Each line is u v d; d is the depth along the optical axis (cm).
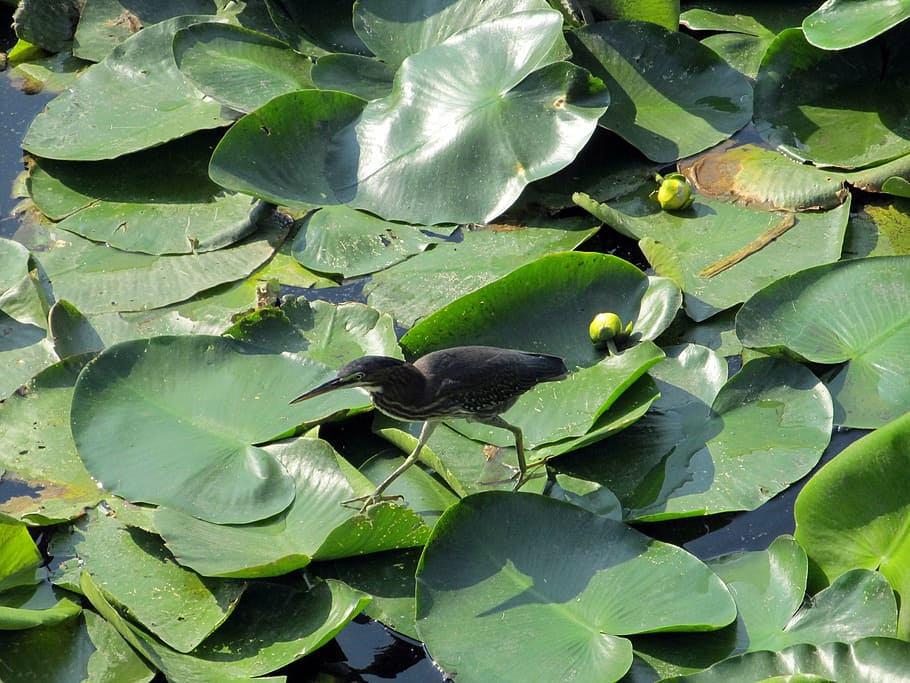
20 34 1266
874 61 1078
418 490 774
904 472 675
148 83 1153
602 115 990
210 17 1209
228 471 756
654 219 999
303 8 1191
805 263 927
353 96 1052
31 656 667
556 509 709
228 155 1008
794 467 760
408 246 980
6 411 831
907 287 855
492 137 997
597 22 1164
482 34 1042
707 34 1199
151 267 987
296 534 720
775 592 670
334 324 877
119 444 777
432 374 757
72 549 735
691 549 738
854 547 681
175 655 657
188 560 694
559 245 977
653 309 868
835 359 821
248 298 952
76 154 1076
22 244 1020
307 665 686
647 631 640
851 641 628
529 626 654
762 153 1045
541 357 782
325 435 832
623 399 812
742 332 851
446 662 637
